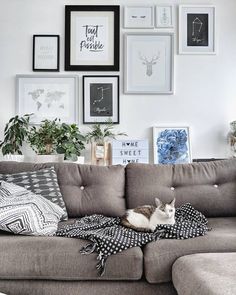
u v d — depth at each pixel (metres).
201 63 3.07
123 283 1.65
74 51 3.07
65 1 3.08
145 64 3.06
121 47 3.08
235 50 3.06
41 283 1.65
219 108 3.06
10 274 1.61
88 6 3.06
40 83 3.05
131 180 2.37
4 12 3.06
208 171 2.38
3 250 1.62
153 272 1.61
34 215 1.84
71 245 1.67
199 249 1.65
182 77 3.07
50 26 3.07
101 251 1.63
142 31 3.07
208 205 2.26
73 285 1.65
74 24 3.07
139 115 3.05
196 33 3.06
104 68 3.05
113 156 2.94
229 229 1.93
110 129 3.04
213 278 1.24
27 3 3.07
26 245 1.65
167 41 3.07
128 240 1.69
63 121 3.05
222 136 3.06
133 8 3.07
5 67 3.05
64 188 2.32
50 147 2.84
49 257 1.61
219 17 3.06
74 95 3.06
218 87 3.07
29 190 2.19
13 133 2.87
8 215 1.80
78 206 2.26
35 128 2.96
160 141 3.02
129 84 3.05
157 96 3.07
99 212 2.27
